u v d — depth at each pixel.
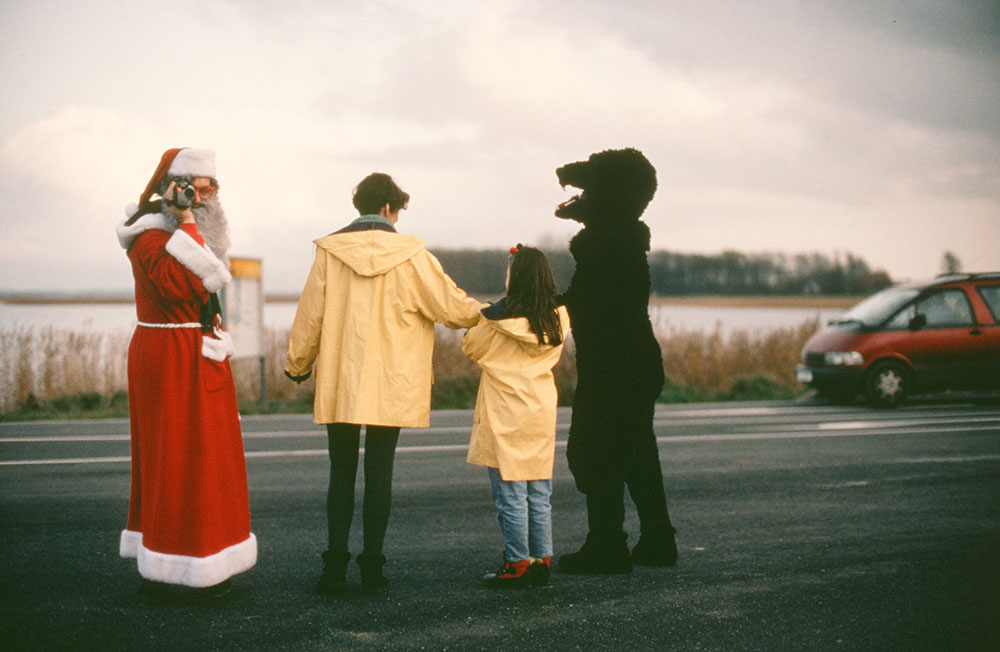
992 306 13.52
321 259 4.37
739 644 3.74
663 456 8.66
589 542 4.82
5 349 12.59
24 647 3.60
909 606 4.23
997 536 5.58
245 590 4.41
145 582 4.21
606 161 4.80
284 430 10.36
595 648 3.68
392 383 4.26
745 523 5.94
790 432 10.41
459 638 3.77
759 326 16.73
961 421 11.42
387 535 5.59
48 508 6.13
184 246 3.96
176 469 3.99
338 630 3.85
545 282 4.48
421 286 4.30
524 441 4.47
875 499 6.70
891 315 13.47
